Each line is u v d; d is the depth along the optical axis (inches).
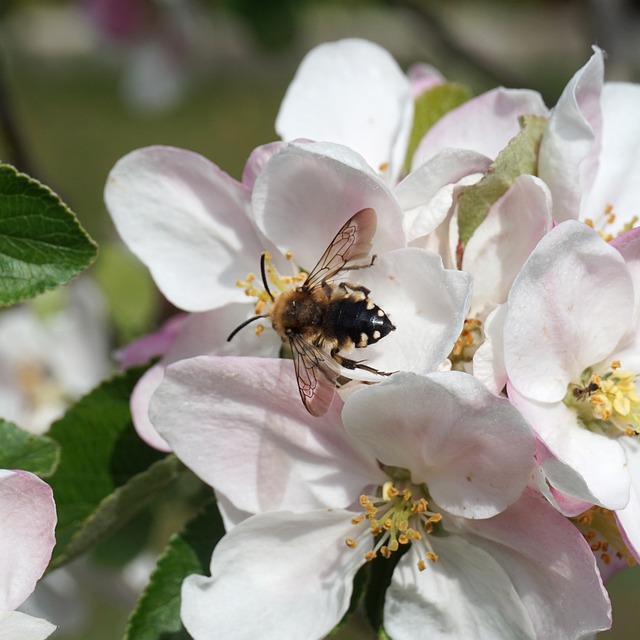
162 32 20.3
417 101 11.0
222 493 9.7
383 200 9.6
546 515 9.5
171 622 9.9
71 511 10.4
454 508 9.7
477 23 50.3
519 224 9.8
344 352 9.8
